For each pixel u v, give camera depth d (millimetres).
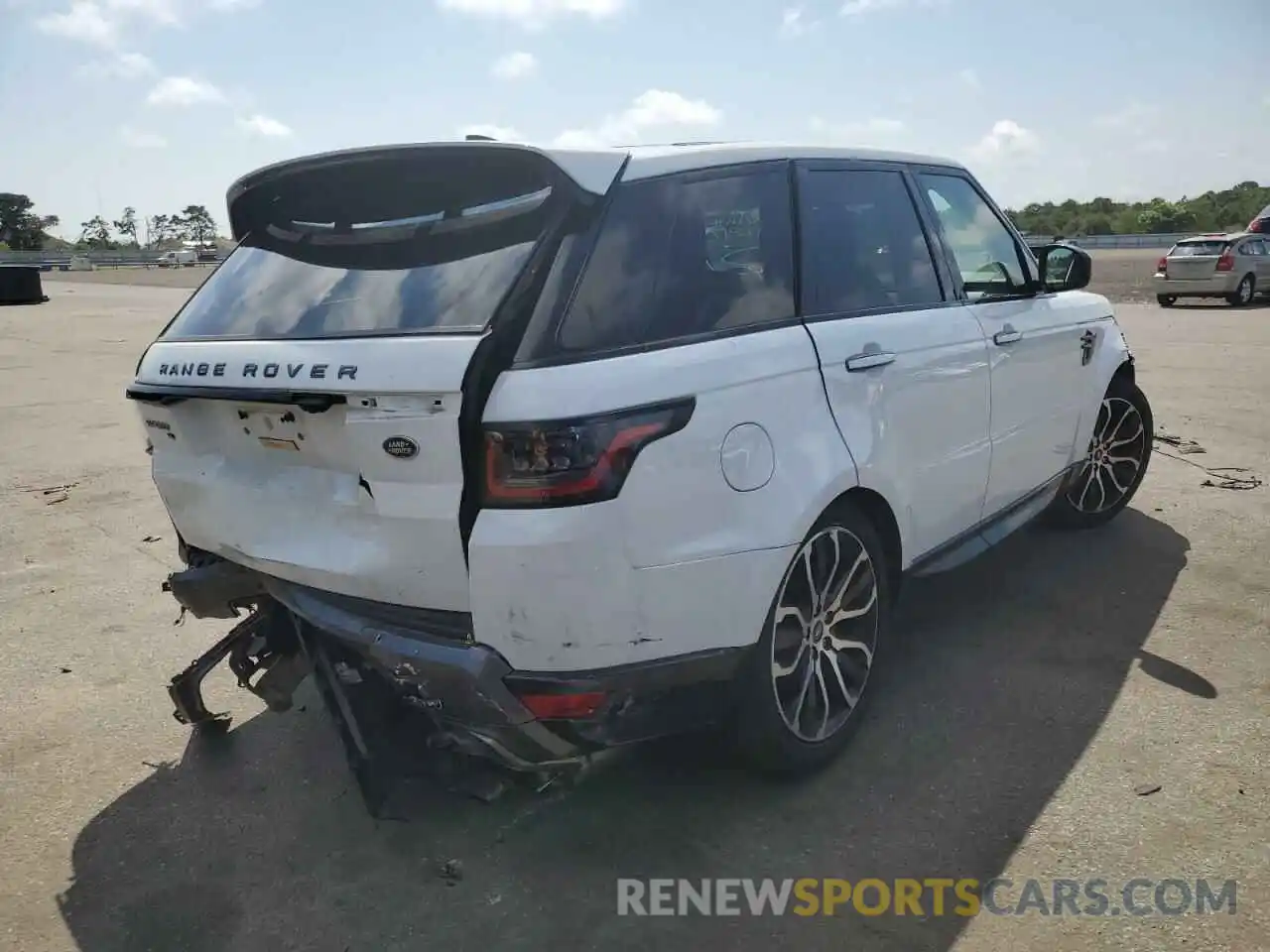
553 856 2977
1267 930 2559
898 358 3488
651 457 2605
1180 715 3586
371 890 2871
